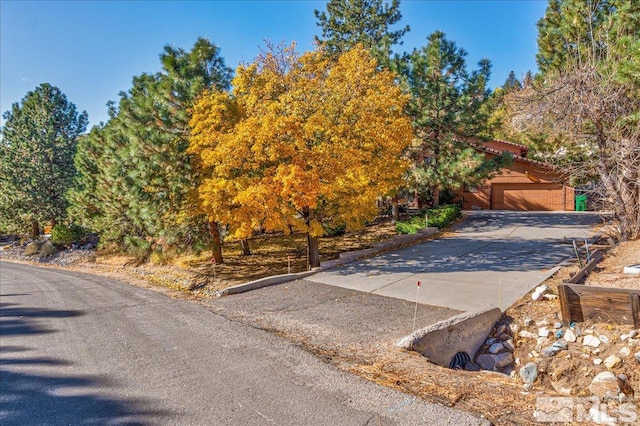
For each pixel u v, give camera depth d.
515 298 8.54
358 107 11.68
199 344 6.45
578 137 13.61
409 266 12.24
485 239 16.33
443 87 19.44
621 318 6.71
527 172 25.64
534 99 13.98
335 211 12.65
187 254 15.45
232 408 4.30
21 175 26.34
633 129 11.90
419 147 20.17
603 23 13.80
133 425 4.03
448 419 4.00
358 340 6.62
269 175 11.33
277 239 19.78
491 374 5.69
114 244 18.48
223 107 11.17
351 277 11.29
